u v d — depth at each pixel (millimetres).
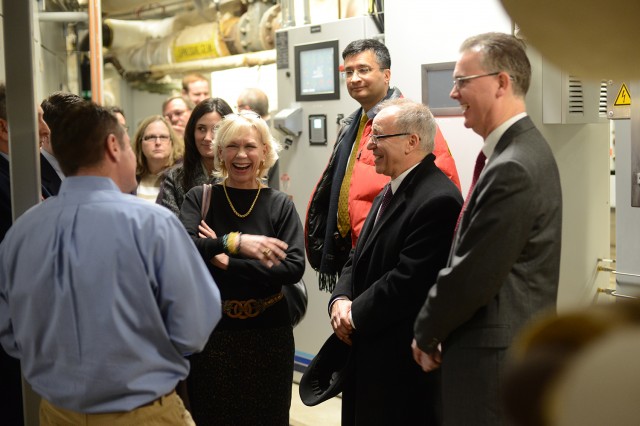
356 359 2168
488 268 1631
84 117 1549
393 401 2076
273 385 2471
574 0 227
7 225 2215
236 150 2484
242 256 2422
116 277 1497
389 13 3201
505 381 225
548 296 1695
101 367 1499
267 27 4988
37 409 1971
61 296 1497
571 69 232
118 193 1562
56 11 5258
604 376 207
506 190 1611
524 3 235
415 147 2119
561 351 214
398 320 2055
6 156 2271
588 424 206
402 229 2068
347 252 2818
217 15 5543
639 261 2385
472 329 1717
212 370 2426
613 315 215
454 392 1749
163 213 1559
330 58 3611
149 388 1550
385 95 2803
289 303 2803
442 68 3027
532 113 2717
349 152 2832
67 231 1511
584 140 2920
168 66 5957
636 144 2326
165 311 1569
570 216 2863
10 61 1919
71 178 1562
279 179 3971
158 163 3686
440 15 3016
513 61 1695
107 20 6262
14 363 2213
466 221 1733
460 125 2998
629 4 221
